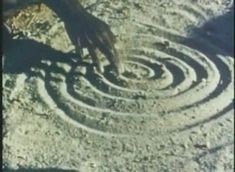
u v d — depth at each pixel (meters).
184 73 1.33
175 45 1.42
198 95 1.26
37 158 1.10
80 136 1.16
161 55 1.39
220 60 1.37
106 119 1.20
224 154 1.12
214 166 1.09
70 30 1.31
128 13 1.54
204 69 1.34
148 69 1.34
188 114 1.21
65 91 1.26
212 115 1.21
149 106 1.23
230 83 1.30
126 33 1.46
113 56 1.31
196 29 1.48
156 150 1.13
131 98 1.25
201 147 1.13
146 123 1.19
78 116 1.20
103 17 1.51
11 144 1.13
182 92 1.27
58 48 1.38
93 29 1.29
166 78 1.31
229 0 1.59
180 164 1.10
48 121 1.19
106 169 1.08
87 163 1.10
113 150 1.13
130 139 1.15
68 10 1.30
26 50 1.37
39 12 1.46
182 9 1.56
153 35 1.46
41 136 1.15
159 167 1.09
